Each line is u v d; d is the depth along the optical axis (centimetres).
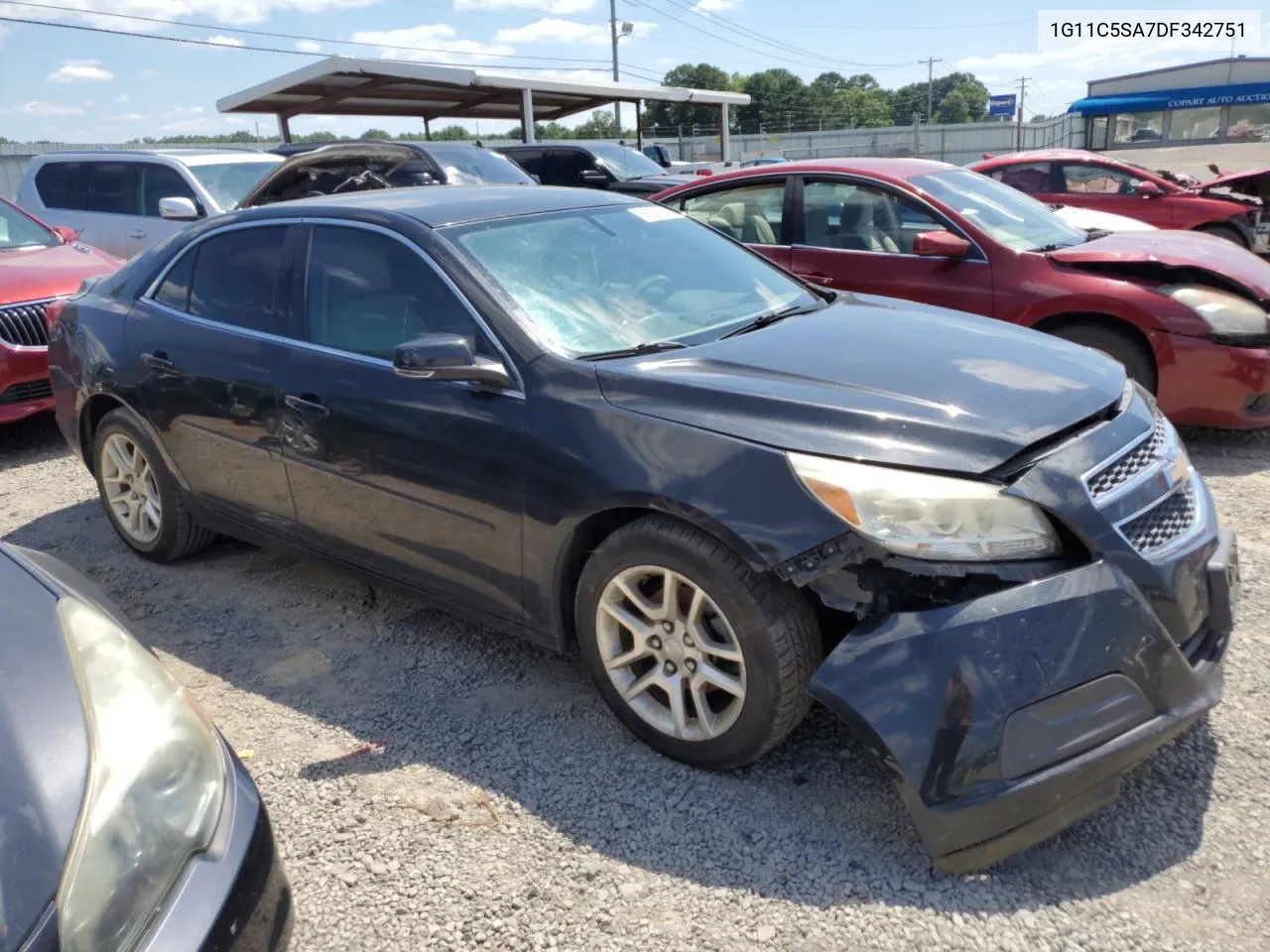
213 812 180
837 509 246
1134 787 273
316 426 356
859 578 247
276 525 391
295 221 384
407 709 332
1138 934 224
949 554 242
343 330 356
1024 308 566
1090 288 547
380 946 233
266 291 385
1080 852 250
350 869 258
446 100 2073
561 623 310
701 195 704
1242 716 302
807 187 655
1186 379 529
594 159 1509
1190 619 260
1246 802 264
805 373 290
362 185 949
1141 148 3975
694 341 331
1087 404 277
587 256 361
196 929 162
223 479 403
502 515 308
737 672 275
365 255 356
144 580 446
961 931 228
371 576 365
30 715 169
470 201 377
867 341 322
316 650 377
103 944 150
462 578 330
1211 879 239
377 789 289
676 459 269
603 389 291
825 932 230
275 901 183
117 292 452
